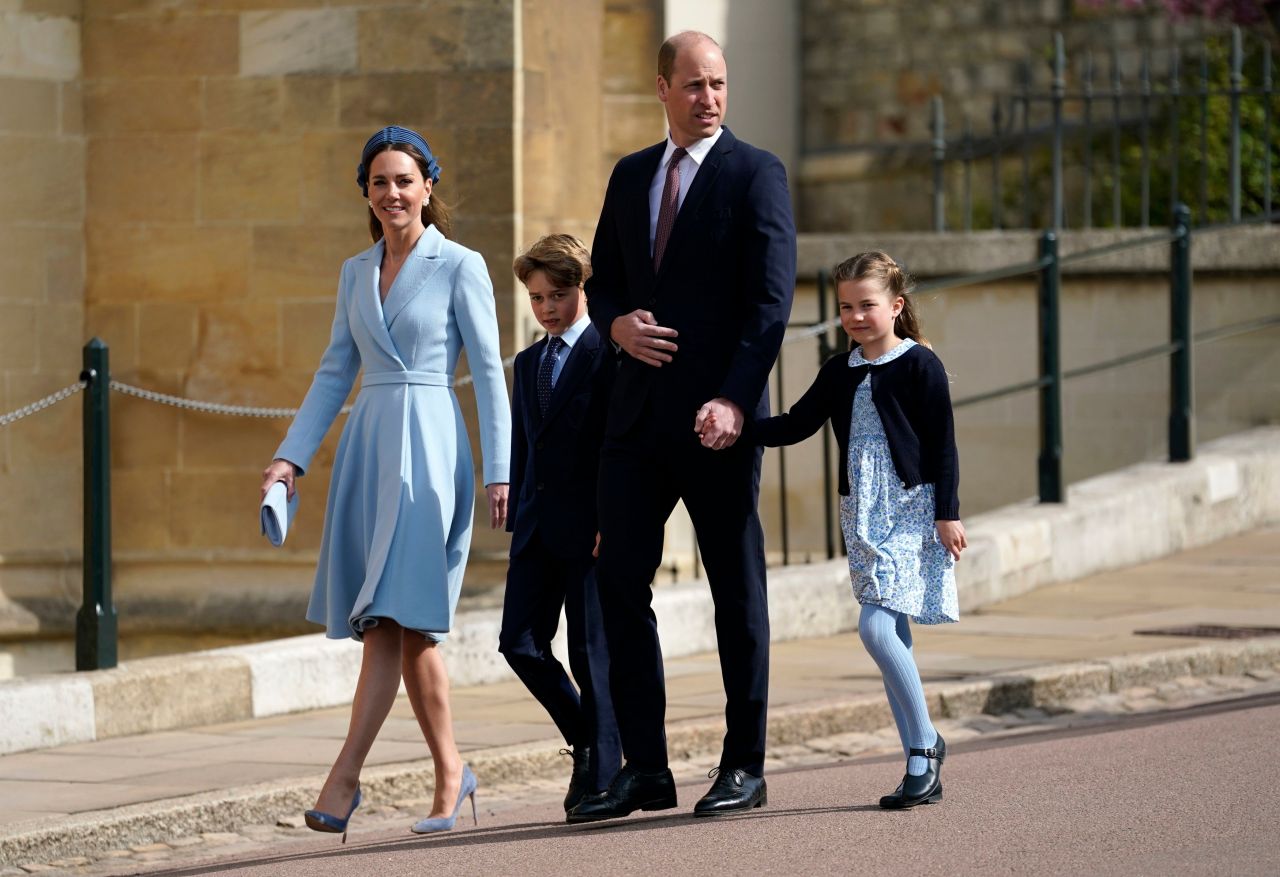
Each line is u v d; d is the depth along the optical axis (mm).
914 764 22266
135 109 41938
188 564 41938
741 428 20531
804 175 67625
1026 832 20547
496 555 40625
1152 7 63219
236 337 41688
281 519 21875
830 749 28438
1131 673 32156
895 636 22219
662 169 21594
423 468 21734
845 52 67500
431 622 21484
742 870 19188
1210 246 52844
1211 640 34344
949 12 66125
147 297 42000
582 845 20906
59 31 41844
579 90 41875
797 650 35250
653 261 21391
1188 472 46969
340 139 41094
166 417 42062
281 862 21375
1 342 41281
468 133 40375
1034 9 64875
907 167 65875
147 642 41969
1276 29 60656
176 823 23797
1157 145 61156
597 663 22906
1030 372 53844
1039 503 43906
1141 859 19125
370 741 21625
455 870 19984
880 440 22250
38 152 41688
